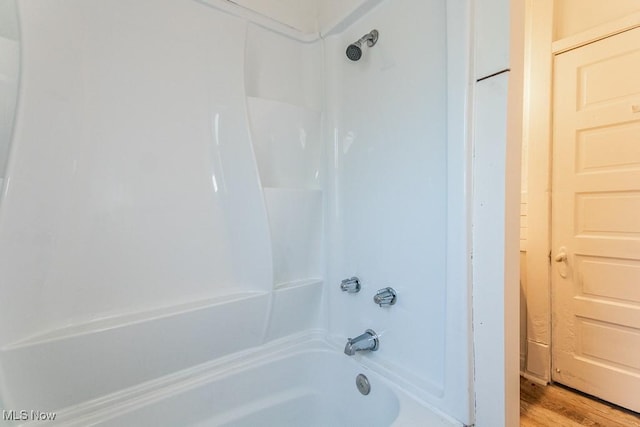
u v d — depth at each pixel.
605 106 1.69
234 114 1.24
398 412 0.98
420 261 1.03
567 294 1.87
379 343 1.20
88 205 0.96
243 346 1.26
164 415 1.01
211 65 1.21
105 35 0.99
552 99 1.89
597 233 1.75
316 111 1.48
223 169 1.23
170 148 1.12
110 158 1.00
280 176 1.39
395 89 1.12
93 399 0.93
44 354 0.84
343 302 1.40
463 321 0.86
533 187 1.97
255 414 1.19
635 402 1.63
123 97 1.03
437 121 0.97
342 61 1.39
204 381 1.11
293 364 1.32
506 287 0.79
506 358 0.80
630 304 1.65
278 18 1.38
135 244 1.04
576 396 1.81
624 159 1.64
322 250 1.48
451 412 0.90
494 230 0.81
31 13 0.86
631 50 1.60
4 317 0.81
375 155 1.22
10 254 0.82
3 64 0.85
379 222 1.20
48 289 0.89
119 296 1.01
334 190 1.42
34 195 0.86
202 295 1.18
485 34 0.82
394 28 1.12
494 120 0.80
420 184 1.03
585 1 1.77
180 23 1.13
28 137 0.85
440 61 0.95
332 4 1.37
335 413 1.29
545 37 1.89
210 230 1.21
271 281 1.28
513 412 0.82
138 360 1.00
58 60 0.90
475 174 0.84
